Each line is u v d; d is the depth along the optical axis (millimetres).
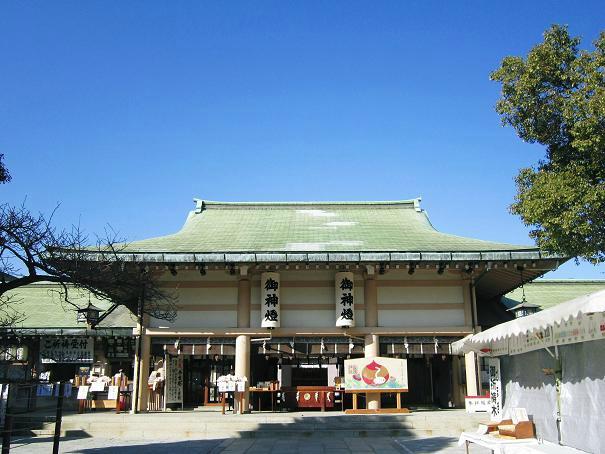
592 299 7453
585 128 13438
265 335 19344
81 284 10977
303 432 15805
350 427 16250
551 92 14539
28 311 23297
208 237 21203
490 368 15953
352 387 17781
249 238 20953
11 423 10719
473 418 16547
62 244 11070
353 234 21500
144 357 19250
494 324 21438
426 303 19766
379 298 19828
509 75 15195
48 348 21812
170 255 18328
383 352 19438
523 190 15156
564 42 14766
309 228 22531
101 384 19594
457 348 15766
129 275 12086
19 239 10180
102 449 13359
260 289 19828
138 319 19453
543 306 25031
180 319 19578
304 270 20000
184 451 13023
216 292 19828
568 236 13734
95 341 22609
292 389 19422
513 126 15445
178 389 20844
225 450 13289
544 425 11680
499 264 18766
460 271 19938
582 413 9961
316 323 19562
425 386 23172
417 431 15914
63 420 16688
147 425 16344
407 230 22203
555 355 10977
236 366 19094
